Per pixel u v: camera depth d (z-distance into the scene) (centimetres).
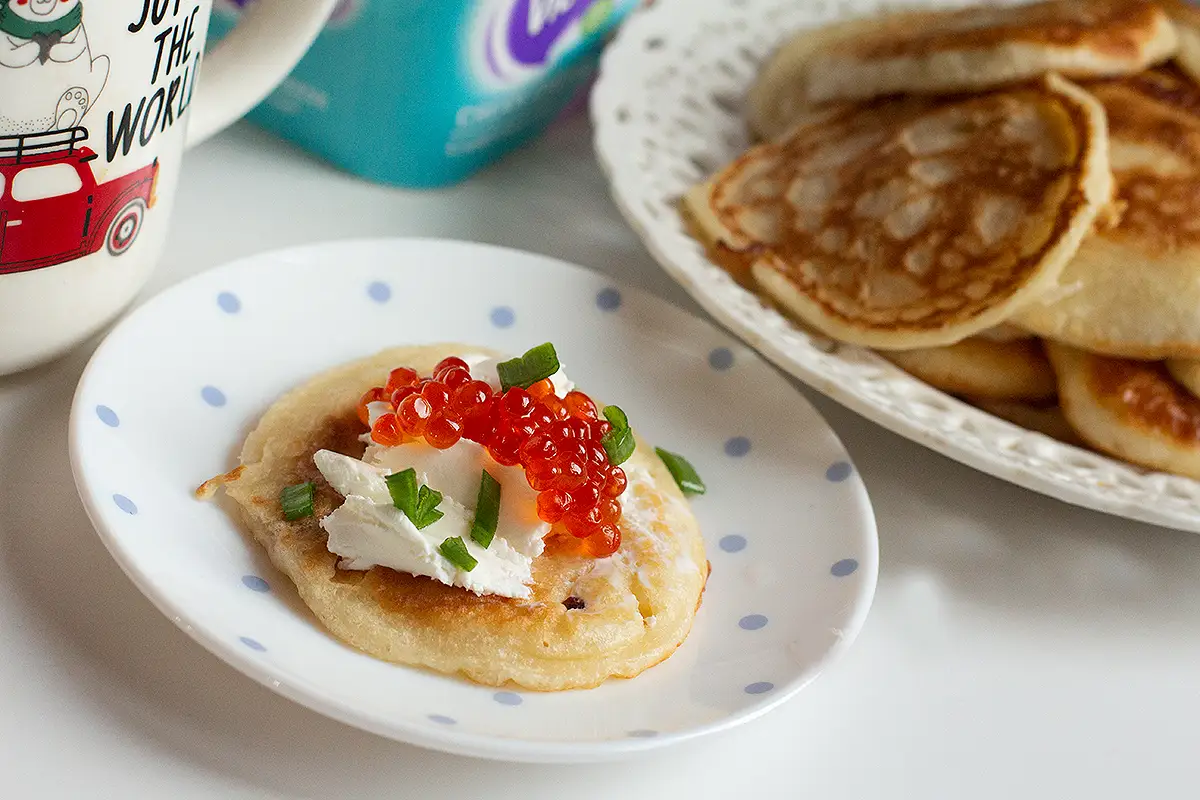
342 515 37
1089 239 43
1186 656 41
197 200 46
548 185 50
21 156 35
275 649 35
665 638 37
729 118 51
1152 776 38
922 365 44
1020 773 38
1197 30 50
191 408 39
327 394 40
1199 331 42
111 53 35
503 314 43
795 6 55
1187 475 42
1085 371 43
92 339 41
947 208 45
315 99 47
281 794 35
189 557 36
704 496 41
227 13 45
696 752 37
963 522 43
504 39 45
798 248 45
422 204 48
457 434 37
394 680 35
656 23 51
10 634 35
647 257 48
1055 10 49
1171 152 45
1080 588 42
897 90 48
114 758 34
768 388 43
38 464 38
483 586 36
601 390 43
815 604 38
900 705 38
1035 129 45
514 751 34
